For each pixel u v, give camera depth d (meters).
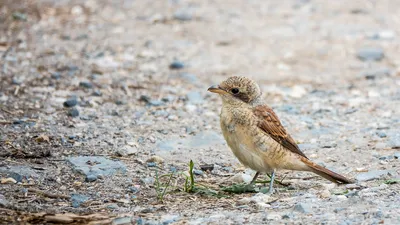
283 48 19.94
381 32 21.34
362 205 9.38
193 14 22.84
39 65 17.36
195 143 12.93
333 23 22.28
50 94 15.40
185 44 19.88
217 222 8.89
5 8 22.52
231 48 19.77
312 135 13.47
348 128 13.85
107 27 21.16
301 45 20.20
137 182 10.83
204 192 10.35
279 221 8.86
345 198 9.76
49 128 13.30
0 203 9.59
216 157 12.22
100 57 18.38
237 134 10.31
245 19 22.55
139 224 8.93
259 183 10.98
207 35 20.80
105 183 10.73
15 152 11.85
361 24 22.23
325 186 10.52
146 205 9.82
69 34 20.23
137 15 22.56
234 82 10.35
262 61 18.86
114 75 17.11
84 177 10.95
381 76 17.94
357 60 19.17
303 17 22.92
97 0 24.14
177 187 10.66
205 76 17.56
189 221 8.96
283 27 21.78
